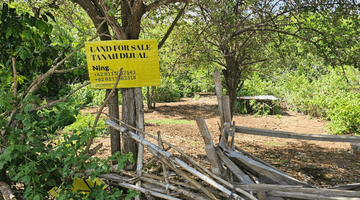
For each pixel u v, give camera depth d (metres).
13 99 3.60
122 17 4.65
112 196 3.33
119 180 3.83
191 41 7.98
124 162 3.35
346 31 6.76
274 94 15.54
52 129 3.76
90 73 4.25
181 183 3.60
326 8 5.97
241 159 3.77
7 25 4.12
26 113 3.44
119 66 4.29
